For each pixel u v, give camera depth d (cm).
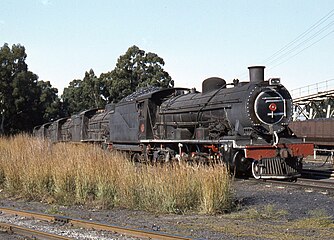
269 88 1611
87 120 3619
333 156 2445
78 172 1312
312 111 3562
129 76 6228
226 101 1681
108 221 978
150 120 2178
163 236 775
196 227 902
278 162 1553
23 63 6400
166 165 1224
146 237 800
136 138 2280
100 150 1566
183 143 1872
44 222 966
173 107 2059
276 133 1583
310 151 1605
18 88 6131
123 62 6225
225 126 1686
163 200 1106
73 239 785
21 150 1806
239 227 899
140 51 6281
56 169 1361
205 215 1052
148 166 1255
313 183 1513
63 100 8019
